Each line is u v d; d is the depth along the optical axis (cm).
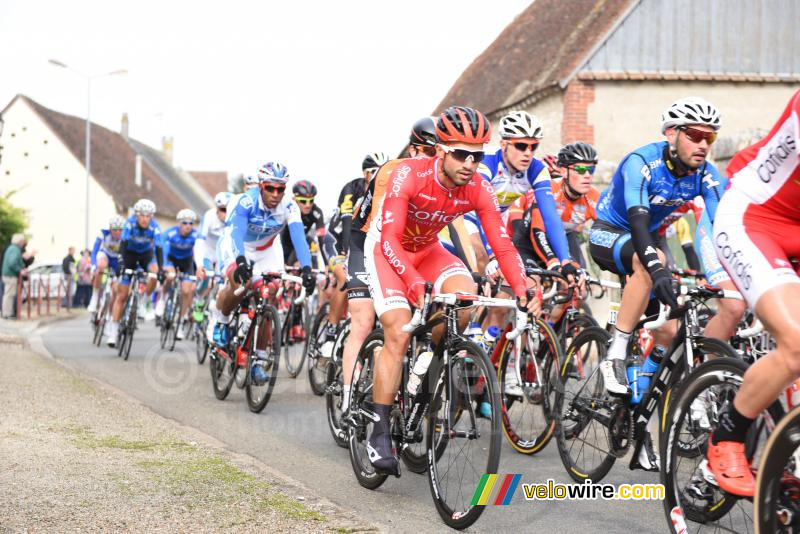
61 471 391
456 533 350
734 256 284
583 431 430
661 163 410
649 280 388
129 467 408
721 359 299
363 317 479
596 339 428
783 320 261
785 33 1562
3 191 4619
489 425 345
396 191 385
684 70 1536
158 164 6581
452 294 366
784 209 278
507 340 518
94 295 1148
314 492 394
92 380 727
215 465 421
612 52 1518
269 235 721
